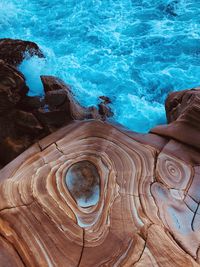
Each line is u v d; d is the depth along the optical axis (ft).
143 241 8.41
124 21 26.11
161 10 27.09
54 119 14.99
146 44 23.73
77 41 24.16
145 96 19.83
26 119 15.05
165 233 8.64
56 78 17.04
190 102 13.21
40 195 9.43
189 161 10.96
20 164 10.47
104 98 18.95
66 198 9.41
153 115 18.52
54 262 7.97
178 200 9.59
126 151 10.98
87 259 8.03
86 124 12.11
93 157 10.61
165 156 11.01
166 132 12.10
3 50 18.26
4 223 8.75
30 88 17.48
